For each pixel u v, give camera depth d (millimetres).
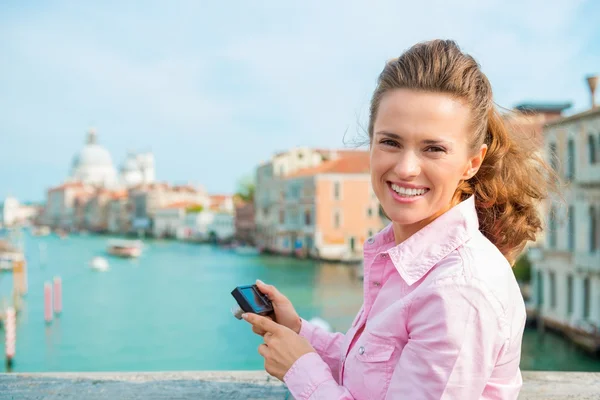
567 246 25297
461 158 1549
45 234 165125
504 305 1413
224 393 2420
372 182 1631
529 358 21797
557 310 25484
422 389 1378
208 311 34125
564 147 25641
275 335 1682
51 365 21734
